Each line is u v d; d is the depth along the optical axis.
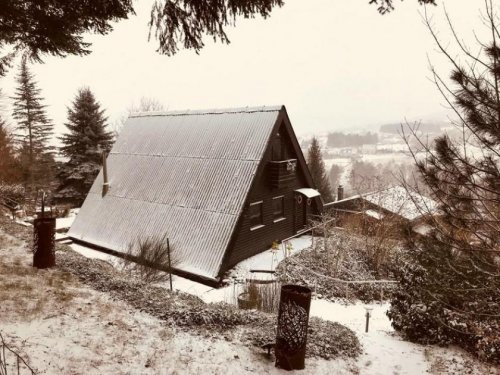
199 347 7.09
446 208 4.89
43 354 5.57
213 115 19.19
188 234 15.66
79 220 19.48
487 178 4.53
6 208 23.70
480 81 4.25
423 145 4.95
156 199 17.69
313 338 8.22
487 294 6.61
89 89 32.44
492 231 4.82
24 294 7.95
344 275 15.60
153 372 5.86
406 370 7.75
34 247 10.52
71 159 31.61
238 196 15.56
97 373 5.45
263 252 17.08
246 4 4.37
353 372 7.27
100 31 4.99
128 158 20.48
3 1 4.32
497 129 4.17
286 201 18.84
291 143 18.20
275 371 6.62
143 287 10.34
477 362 8.22
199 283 14.31
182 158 18.44
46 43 5.15
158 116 21.53
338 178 114.50
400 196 20.59
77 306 7.99
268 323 8.75
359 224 19.88
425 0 4.26
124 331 7.19
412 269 9.49
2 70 5.58
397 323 9.88
